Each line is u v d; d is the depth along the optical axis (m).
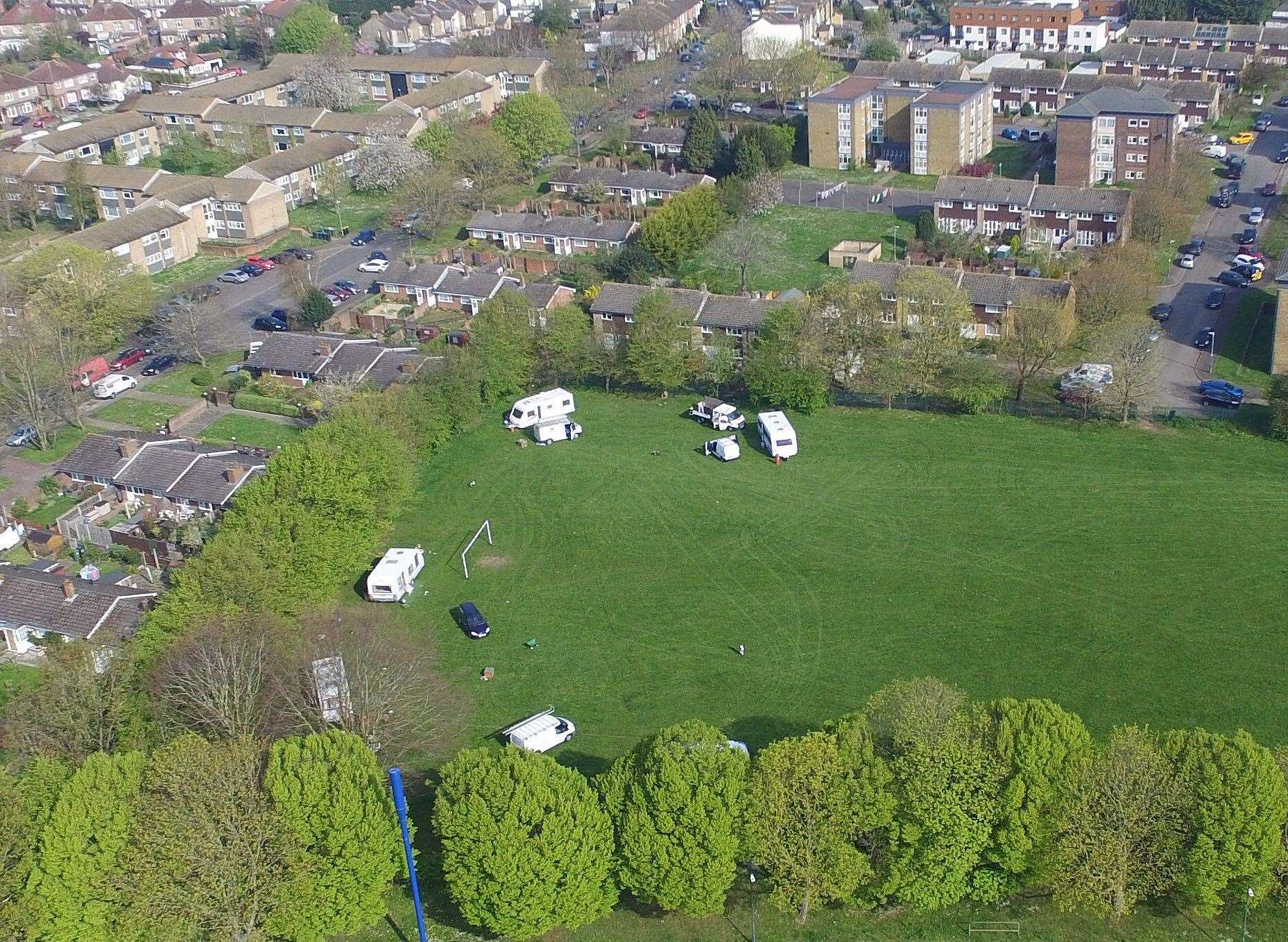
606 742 89.69
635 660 98.38
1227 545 108.25
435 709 90.81
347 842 70.56
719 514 118.00
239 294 179.00
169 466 123.75
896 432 131.00
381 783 74.50
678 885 70.81
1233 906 72.25
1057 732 71.94
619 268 174.38
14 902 69.25
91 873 70.12
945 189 188.50
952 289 139.75
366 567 108.94
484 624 102.06
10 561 116.50
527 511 120.44
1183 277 168.75
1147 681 92.50
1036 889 75.12
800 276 176.62
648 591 107.06
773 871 71.12
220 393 146.38
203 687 84.25
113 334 158.00
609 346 144.00
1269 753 69.62
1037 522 113.31
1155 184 185.00
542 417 136.12
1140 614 99.94
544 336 142.75
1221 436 126.00
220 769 71.81
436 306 170.38
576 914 71.06
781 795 70.75
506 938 73.00
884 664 96.19
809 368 134.75
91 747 81.25
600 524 117.50
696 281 173.25
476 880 70.00
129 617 101.75
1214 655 94.88
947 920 73.44
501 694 95.31
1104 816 68.94
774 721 90.94
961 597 103.62
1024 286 148.88
